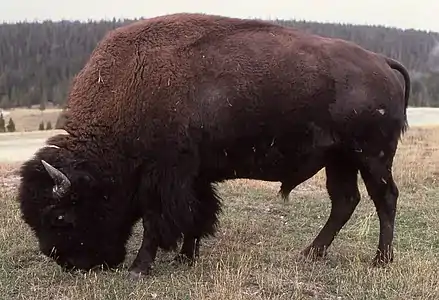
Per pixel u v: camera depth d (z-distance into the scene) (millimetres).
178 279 5055
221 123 5262
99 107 5289
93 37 78375
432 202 8711
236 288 4746
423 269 5254
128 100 5172
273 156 5453
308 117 5312
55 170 4836
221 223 7066
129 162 5262
